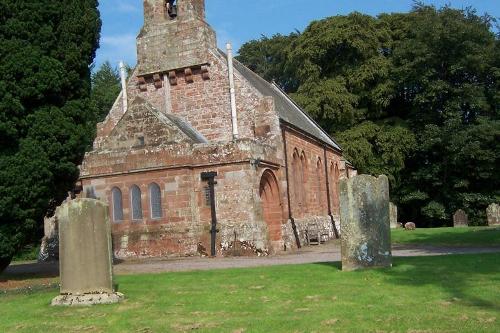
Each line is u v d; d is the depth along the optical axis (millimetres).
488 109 48188
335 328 8773
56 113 17219
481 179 48219
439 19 48781
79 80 18297
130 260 24891
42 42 17172
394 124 52594
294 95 54625
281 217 29250
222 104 30891
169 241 25547
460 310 9438
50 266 26078
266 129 29891
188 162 25766
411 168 52156
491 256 16281
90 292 11938
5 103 15914
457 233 32062
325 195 40562
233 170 25672
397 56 52281
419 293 11117
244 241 25047
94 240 12102
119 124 27297
